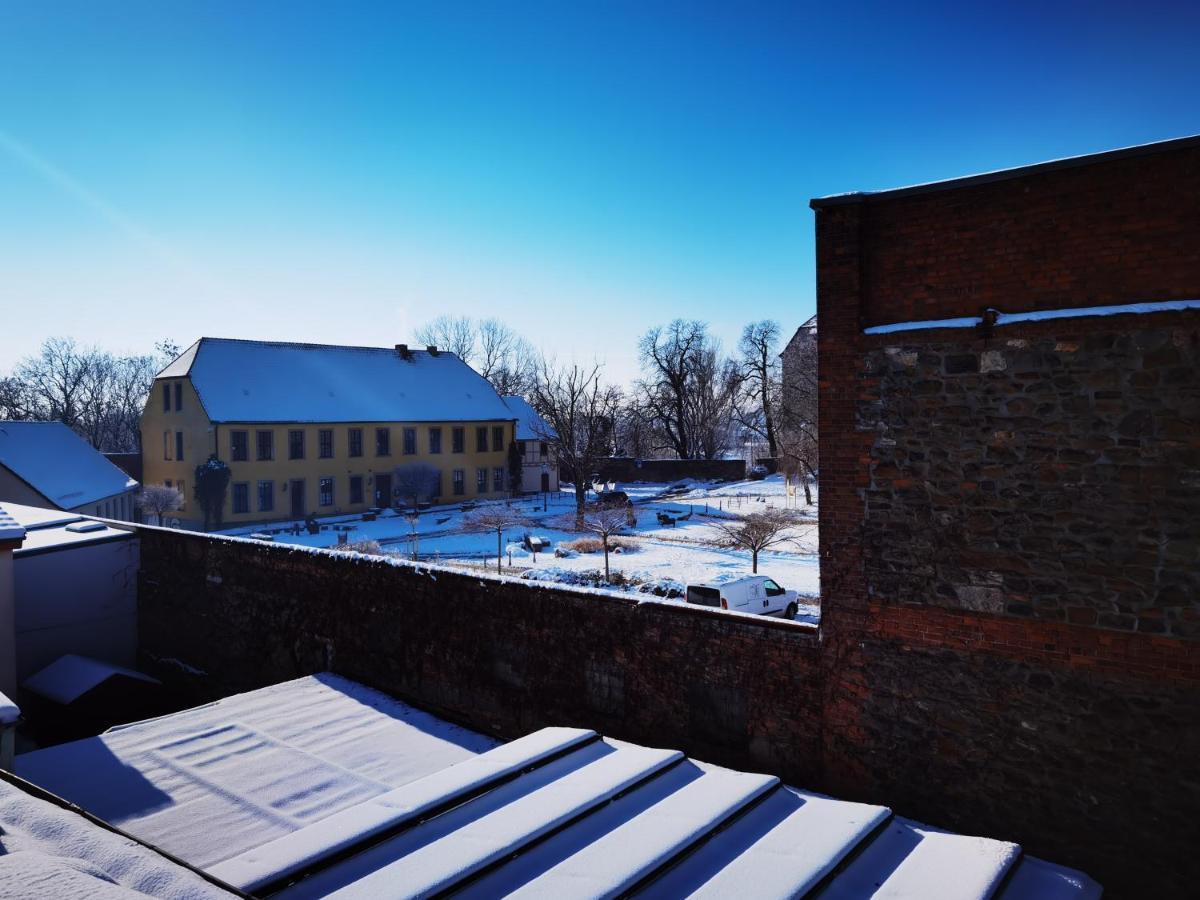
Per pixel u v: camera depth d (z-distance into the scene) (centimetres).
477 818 635
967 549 725
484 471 5744
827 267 792
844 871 586
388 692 1189
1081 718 673
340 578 1273
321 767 898
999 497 709
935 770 741
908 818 753
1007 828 705
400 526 4428
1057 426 680
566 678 992
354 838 583
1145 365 641
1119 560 655
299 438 4803
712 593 2069
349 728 1034
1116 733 659
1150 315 635
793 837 618
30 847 329
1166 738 638
